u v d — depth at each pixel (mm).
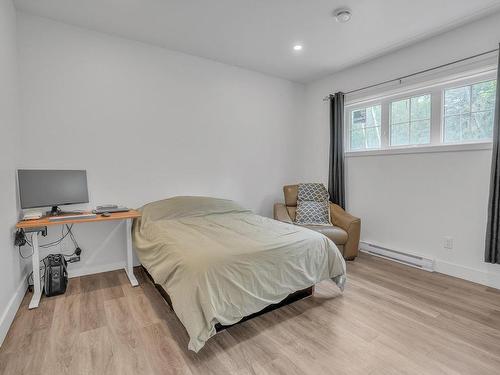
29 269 2549
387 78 3354
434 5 2338
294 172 4465
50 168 2643
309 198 3822
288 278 2035
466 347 1717
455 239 2816
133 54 3027
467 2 2297
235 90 3773
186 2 2324
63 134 2693
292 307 2215
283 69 3867
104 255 2957
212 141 3621
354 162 3785
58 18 2590
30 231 2197
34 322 1955
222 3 2336
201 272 1649
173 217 2867
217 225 2617
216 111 3631
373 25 2672
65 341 1743
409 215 3193
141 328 1896
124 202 3045
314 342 1765
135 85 3053
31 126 2545
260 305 1834
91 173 2850
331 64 3672
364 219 3688
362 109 3756
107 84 2896
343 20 2506
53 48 2625
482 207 2621
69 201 2627
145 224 2684
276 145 4230
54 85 2639
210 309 1564
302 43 3068
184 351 1664
